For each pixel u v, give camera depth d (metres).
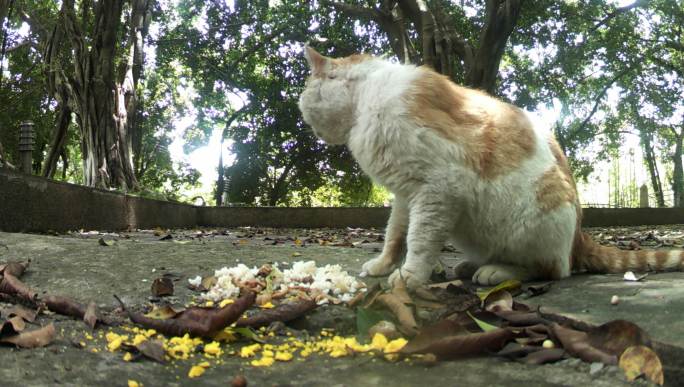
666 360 0.63
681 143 8.78
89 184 3.90
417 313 0.75
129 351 0.65
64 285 0.93
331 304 0.84
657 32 7.21
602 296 0.87
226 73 6.45
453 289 0.92
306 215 4.04
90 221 2.46
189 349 0.67
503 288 0.90
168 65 6.50
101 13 3.95
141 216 3.05
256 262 1.14
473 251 1.07
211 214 4.05
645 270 1.07
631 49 7.09
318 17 6.09
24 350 0.64
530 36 6.27
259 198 7.11
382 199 7.89
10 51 5.52
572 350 0.63
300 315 0.78
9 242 1.23
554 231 0.98
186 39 6.24
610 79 7.55
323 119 1.05
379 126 0.96
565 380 0.58
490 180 0.96
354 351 0.66
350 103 1.03
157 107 7.25
